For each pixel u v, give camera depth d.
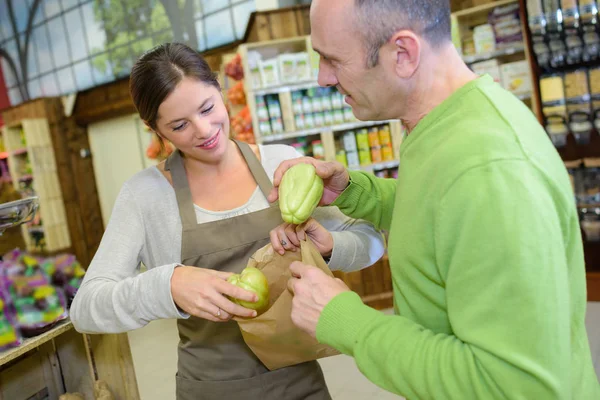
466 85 0.89
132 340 4.32
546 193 0.79
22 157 7.84
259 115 4.19
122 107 7.08
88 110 7.51
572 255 0.89
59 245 7.57
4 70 8.34
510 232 0.74
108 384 1.62
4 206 1.19
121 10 6.73
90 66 7.29
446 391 0.77
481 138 0.81
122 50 6.90
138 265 1.40
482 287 0.76
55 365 1.66
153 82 1.22
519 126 0.84
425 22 0.86
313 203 1.19
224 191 1.44
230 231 1.39
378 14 0.84
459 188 0.79
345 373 3.15
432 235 0.85
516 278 0.73
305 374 1.40
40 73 7.90
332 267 1.34
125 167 7.61
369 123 4.28
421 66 0.89
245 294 1.07
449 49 0.91
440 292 0.88
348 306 0.89
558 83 3.62
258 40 4.34
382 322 0.86
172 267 1.16
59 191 7.62
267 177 1.45
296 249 1.24
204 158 1.37
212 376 1.39
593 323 3.33
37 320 1.30
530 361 0.72
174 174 1.42
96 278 1.27
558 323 0.74
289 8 4.35
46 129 7.50
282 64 4.14
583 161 3.74
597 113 3.59
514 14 3.97
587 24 3.45
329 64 0.94
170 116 1.25
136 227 1.38
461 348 0.78
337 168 1.27
